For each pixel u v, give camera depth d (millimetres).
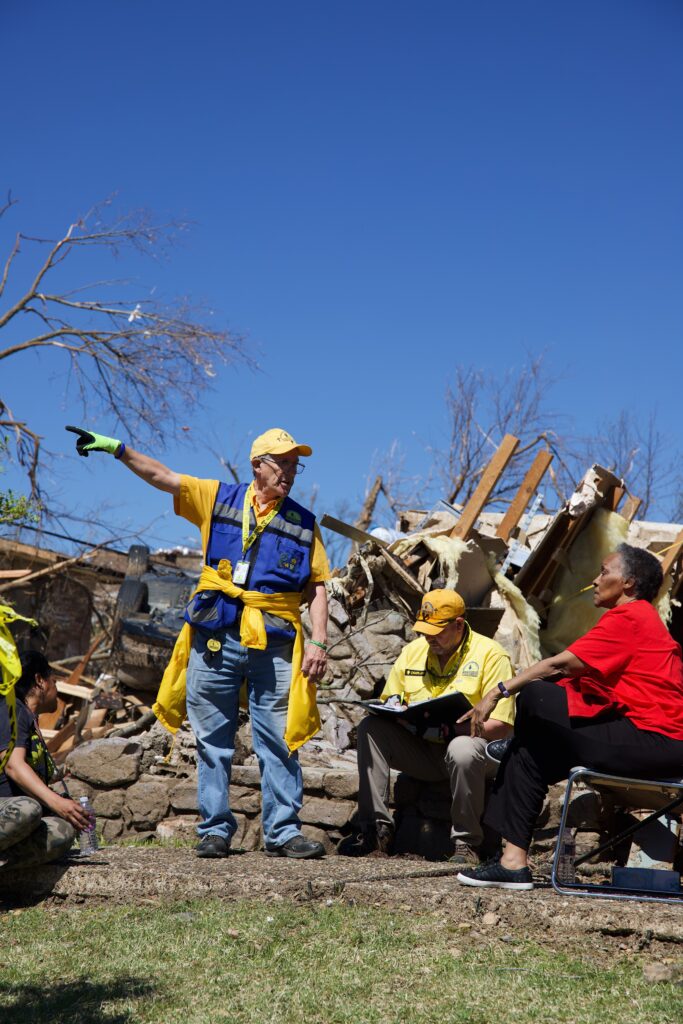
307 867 4363
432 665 5461
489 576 7566
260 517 4832
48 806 4207
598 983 3209
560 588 7777
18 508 11859
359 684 7590
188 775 6723
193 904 3924
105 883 4078
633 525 8438
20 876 4180
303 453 4816
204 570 4855
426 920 3699
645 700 3809
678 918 3488
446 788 5754
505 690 3943
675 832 5016
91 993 3154
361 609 7793
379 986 3182
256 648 4691
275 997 3111
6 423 15750
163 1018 2977
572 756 3865
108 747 6695
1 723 4250
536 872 4910
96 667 14695
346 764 6871
